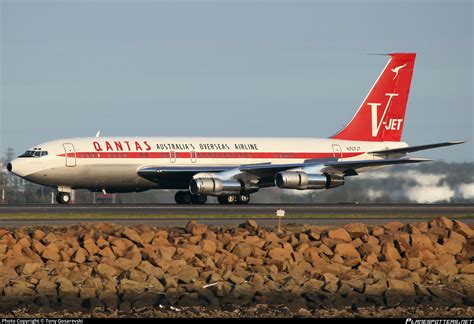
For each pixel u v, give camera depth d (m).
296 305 110.00
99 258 127.25
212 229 148.62
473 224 166.00
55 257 126.62
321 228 147.38
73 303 109.69
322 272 125.06
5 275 118.88
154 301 111.19
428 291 119.00
